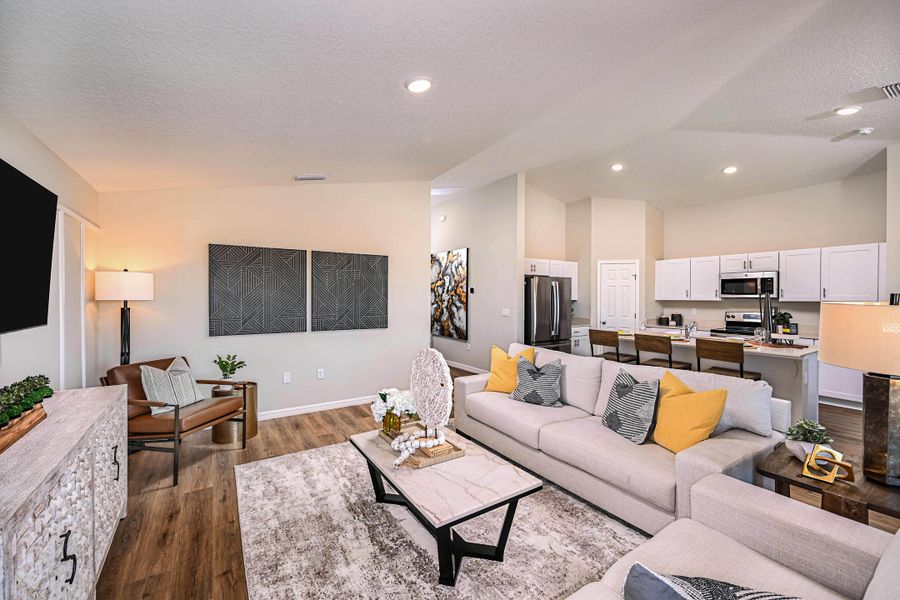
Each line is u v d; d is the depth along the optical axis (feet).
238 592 5.80
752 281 18.47
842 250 16.05
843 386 15.16
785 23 7.44
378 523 7.50
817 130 13.04
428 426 7.64
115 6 3.79
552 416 9.60
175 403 10.03
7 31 4.04
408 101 7.48
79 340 9.50
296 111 7.17
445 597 5.71
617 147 15.71
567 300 21.21
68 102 5.91
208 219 12.52
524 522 7.52
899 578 2.83
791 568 4.48
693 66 8.51
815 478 5.30
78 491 4.73
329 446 11.18
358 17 4.61
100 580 5.99
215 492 8.61
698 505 5.33
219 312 12.46
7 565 3.08
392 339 15.84
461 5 4.69
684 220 22.36
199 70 5.29
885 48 8.52
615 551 6.69
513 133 11.57
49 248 6.75
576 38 6.07
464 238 22.89
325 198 14.47
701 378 8.25
